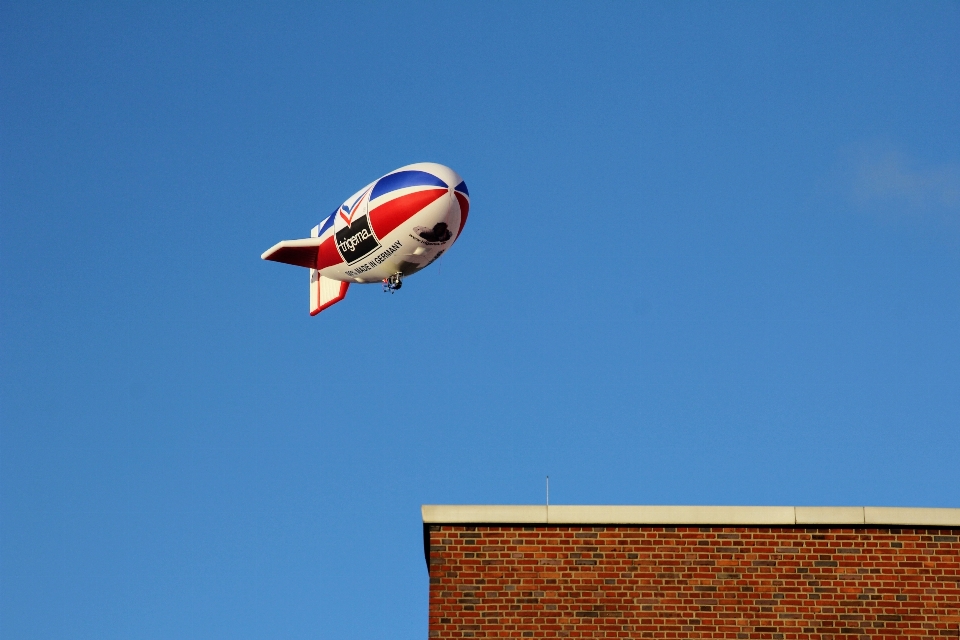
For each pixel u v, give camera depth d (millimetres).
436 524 41125
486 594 40344
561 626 39969
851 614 39781
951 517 40344
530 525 41031
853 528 40594
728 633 39750
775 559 40406
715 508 40938
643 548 40719
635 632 39875
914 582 39938
